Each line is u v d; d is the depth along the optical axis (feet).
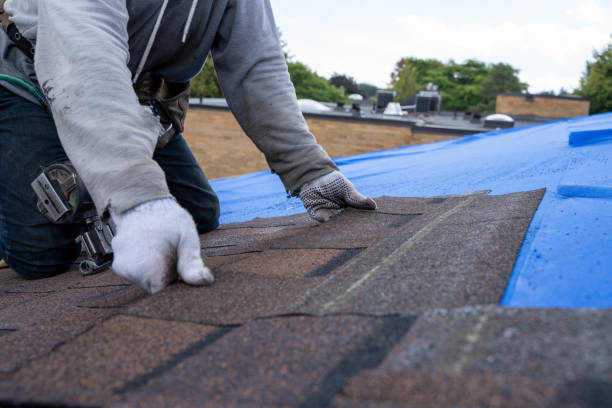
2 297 8.01
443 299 3.70
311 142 8.29
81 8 5.98
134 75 8.49
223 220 14.10
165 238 4.97
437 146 20.93
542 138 15.76
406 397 2.45
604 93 120.67
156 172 5.29
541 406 2.22
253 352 3.31
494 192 8.72
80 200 8.08
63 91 5.59
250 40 8.09
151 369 3.35
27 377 3.42
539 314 2.97
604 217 5.34
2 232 9.23
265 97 8.20
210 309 4.25
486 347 2.75
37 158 8.93
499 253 4.50
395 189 12.35
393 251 5.14
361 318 3.55
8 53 8.80
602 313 2.87
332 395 2.65
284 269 5.40
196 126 53.36
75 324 4.77
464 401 2.34
